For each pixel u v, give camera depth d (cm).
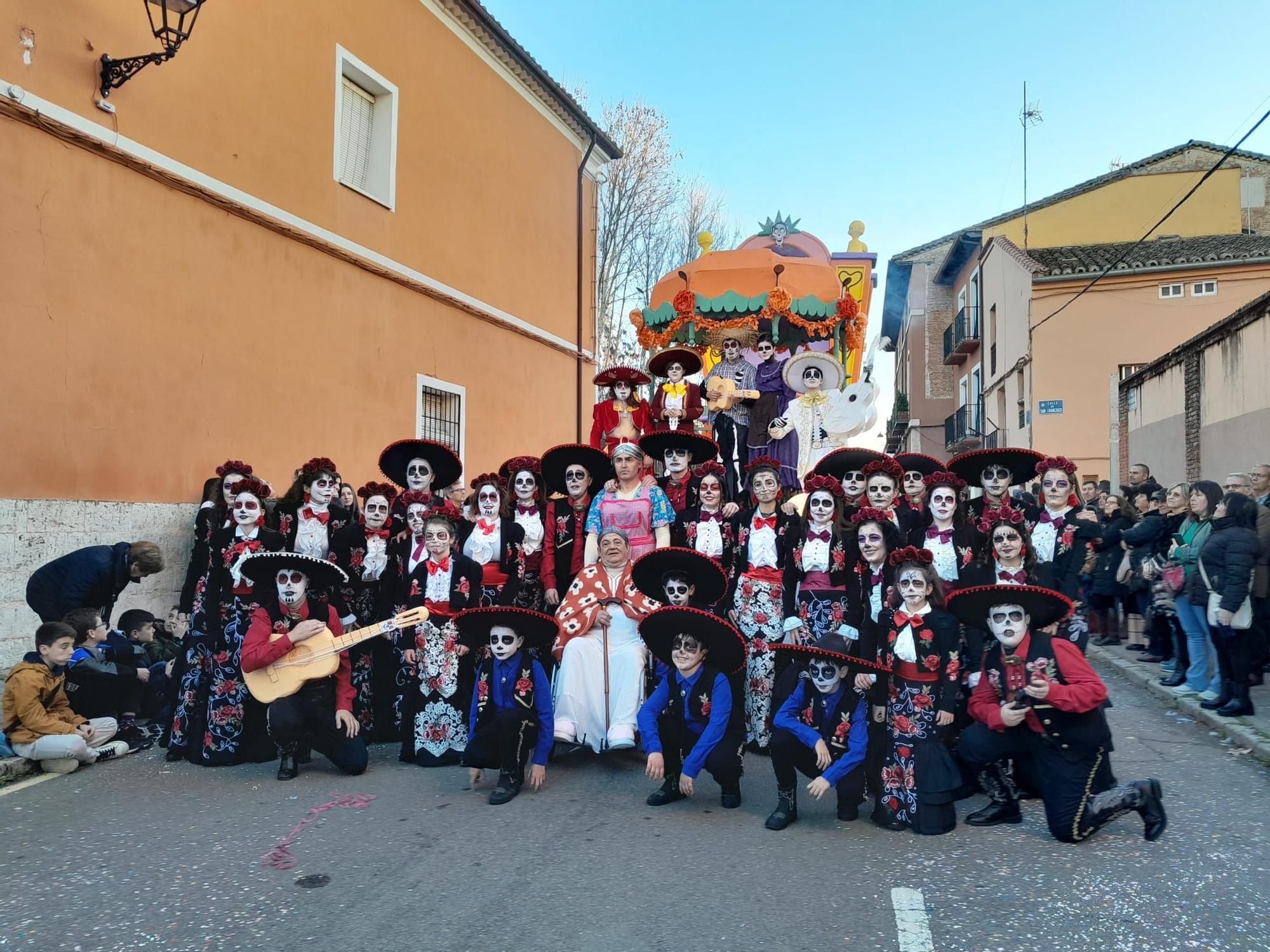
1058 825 468
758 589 632
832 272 1092
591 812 522
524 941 359
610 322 2769
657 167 2828
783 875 426
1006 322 2634
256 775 594
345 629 622
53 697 618
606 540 629
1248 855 450
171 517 882
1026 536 587
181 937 363
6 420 729
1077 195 2850
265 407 1022
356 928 371
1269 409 1230
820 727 501
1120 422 1878
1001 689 480
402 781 584
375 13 1238
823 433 934
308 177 1103
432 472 719
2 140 732
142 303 861
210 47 951
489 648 573
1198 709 741
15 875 425
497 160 1565
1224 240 2423
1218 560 721
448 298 1394
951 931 368
